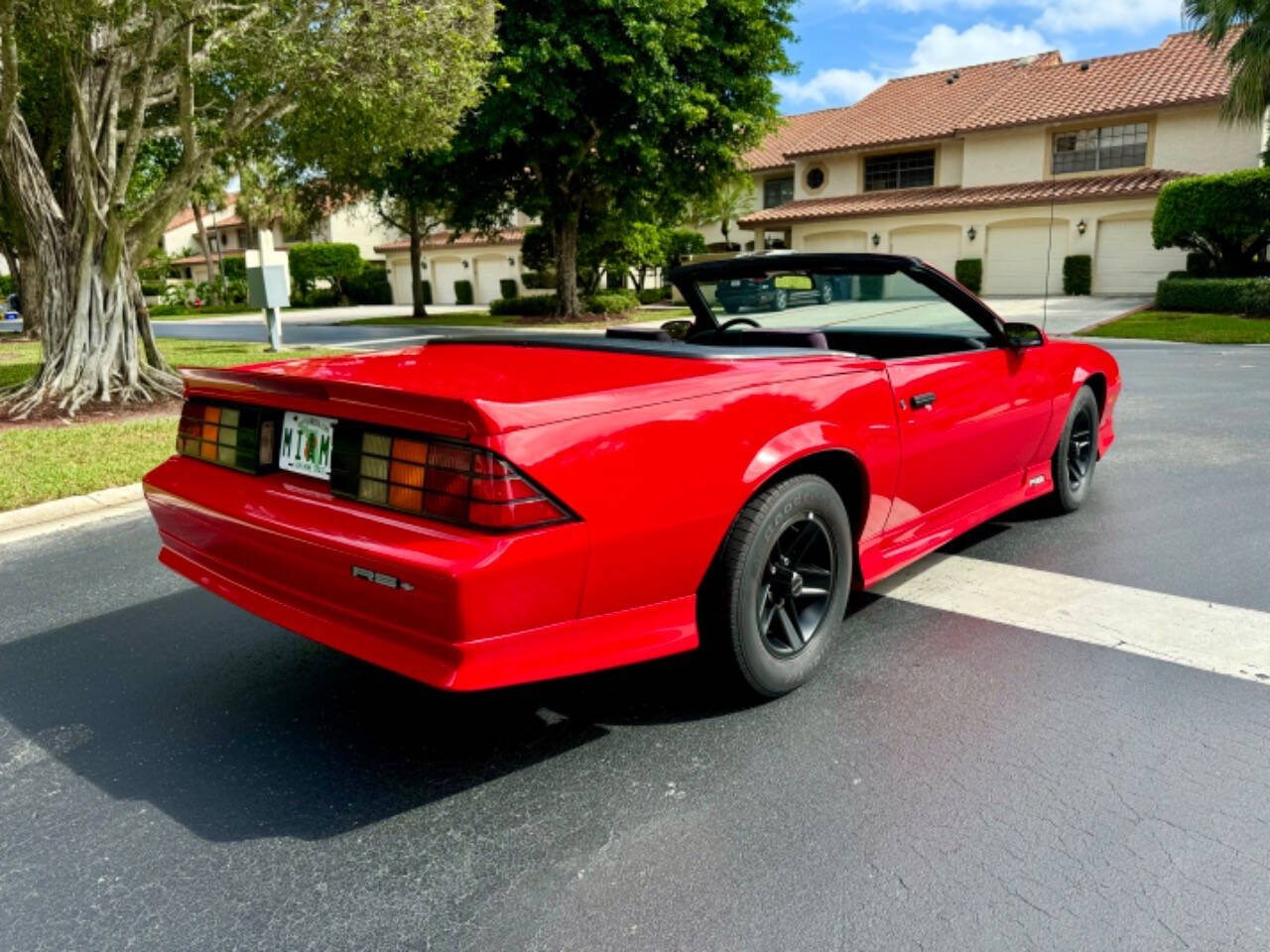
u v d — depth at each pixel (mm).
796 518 2621
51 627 3514
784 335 3547
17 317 26922
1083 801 2158
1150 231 23875
